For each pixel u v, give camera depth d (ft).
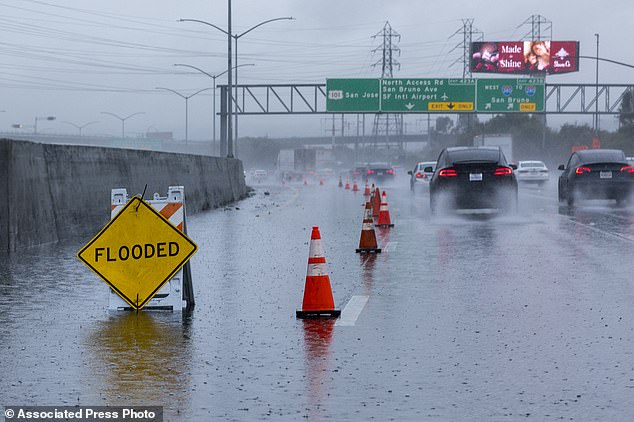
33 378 56.75
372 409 49.93
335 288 94.22
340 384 55.31
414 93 517.55
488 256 121.19
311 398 52.19
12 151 124.16
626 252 124.36
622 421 47.60
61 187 143.95
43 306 82.94
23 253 122.72
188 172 235.61
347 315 78.69
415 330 71.97
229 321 75.97
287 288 94.32
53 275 102.37
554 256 120.37
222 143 461.78
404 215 209.36
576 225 170.40
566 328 72.33
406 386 54.80
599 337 68.85
